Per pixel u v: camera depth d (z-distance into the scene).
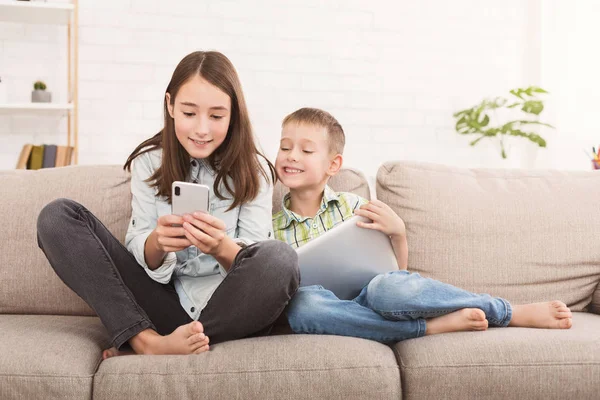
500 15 4.14
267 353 1.31
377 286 1.49
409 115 4.07
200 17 3.83
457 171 1.95
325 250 1.55
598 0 3.64
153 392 1.26
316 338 1.38
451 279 1.80
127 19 3.75
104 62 3.74
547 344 1.36
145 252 1.53
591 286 1.81
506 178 1.95
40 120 3.71
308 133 1.88
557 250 1.81
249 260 1.40
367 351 1.33
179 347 1.36
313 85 3.97
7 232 1.76
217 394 1.26
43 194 1.81
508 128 3.83
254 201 1.72
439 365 1.31
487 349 1.34
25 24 3.68
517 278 1.79
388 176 1.94
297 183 1.87
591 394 1.32
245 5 3.88
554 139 3.88
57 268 1.45
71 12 3.48
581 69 3.73
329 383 1.28
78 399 1.27
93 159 3.75
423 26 4.08
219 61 1.65
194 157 1.68
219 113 1.62
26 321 1.58
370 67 4.03
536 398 1.32
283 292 1.42
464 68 4.12
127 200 1.86
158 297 1.56
